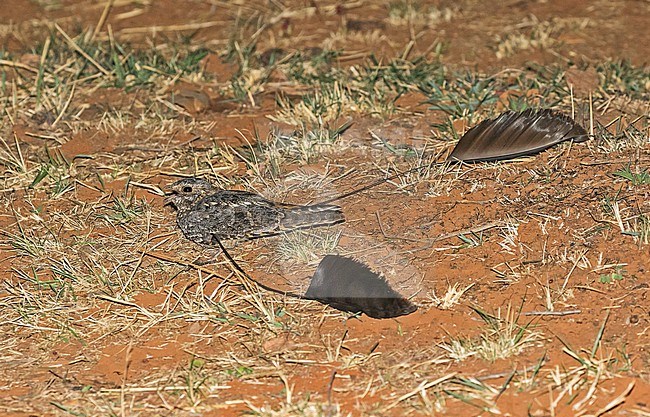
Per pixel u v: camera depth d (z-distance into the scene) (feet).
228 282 43.06
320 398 35.58
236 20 75.61
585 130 51.19
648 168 47.16
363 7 78.59
